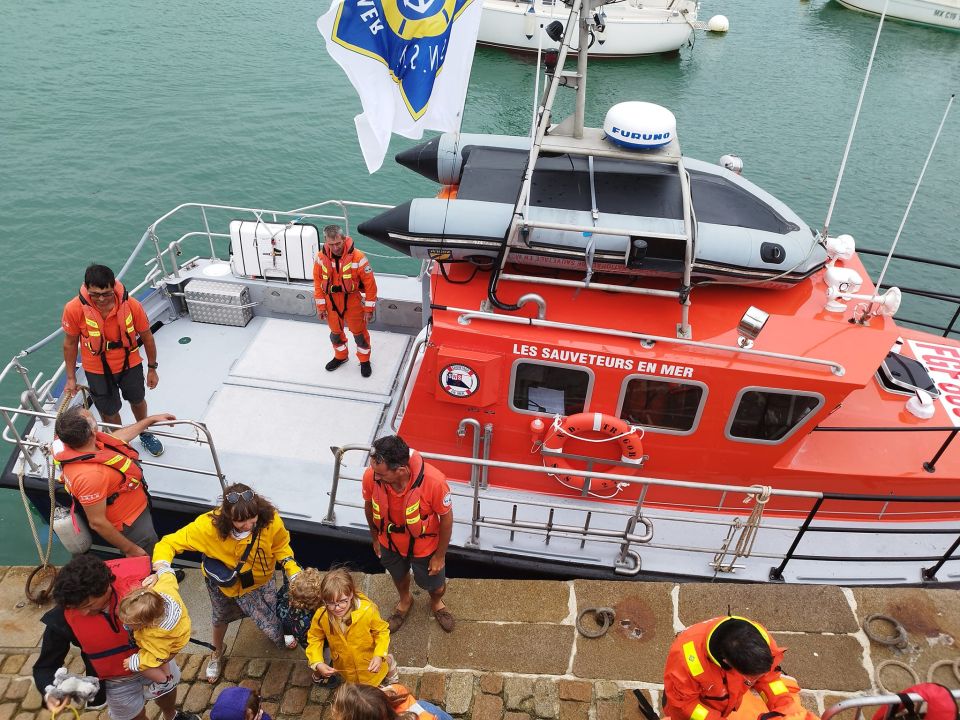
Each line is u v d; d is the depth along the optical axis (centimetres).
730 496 523
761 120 1784
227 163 1409
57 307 1055
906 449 518
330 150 1481
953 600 456
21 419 902
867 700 324
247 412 621
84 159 1378
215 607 382
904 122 1769
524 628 440
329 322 635
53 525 459
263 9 2184
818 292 519
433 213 471
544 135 496
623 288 471
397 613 439
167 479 533
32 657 430
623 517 527
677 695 304
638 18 2158
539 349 472
